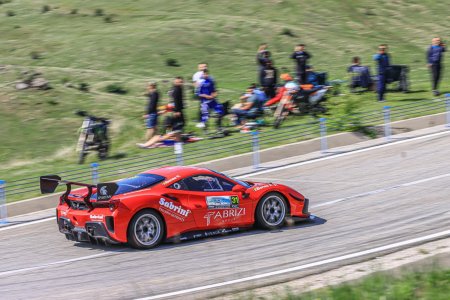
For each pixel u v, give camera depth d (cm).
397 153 2698
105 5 7644
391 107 3319
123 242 1666
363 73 3769
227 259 1564
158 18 6881
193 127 3375
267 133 2991
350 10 7069
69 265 1606
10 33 6644
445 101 3178
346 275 1371
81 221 1723
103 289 1388
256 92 3272
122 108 3744
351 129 3020
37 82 3875
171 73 5206
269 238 1736
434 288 1175
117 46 5834
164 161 2706
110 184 1683
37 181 2456
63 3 7788
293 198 1853
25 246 1866
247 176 2555
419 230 1705
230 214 1786
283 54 5694
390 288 1179
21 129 3397
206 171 1816
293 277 1392
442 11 7281
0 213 2227
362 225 1803
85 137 3039
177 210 1719
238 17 6650
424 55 5756
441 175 2303
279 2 7169
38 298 1355
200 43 5834
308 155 2822
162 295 1316
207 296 1291
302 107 3338
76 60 5659
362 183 2300
